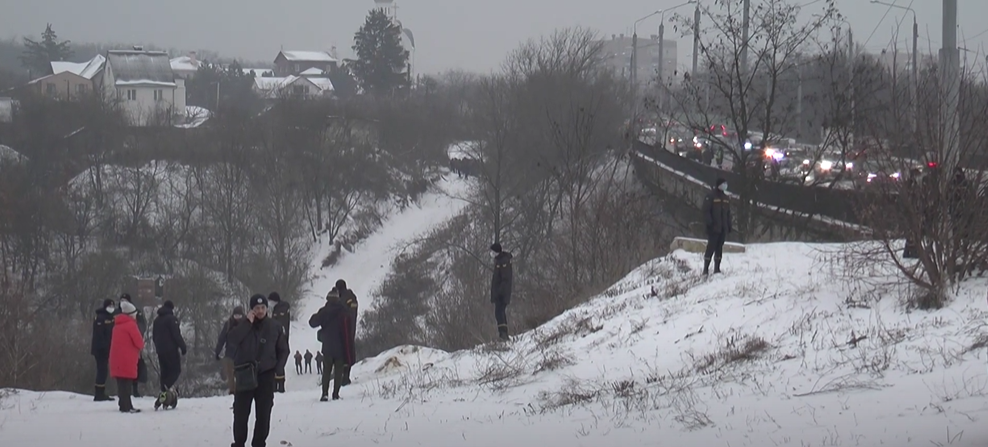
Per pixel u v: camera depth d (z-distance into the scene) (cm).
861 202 2619
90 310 7569
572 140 7538
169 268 8519
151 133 11219
